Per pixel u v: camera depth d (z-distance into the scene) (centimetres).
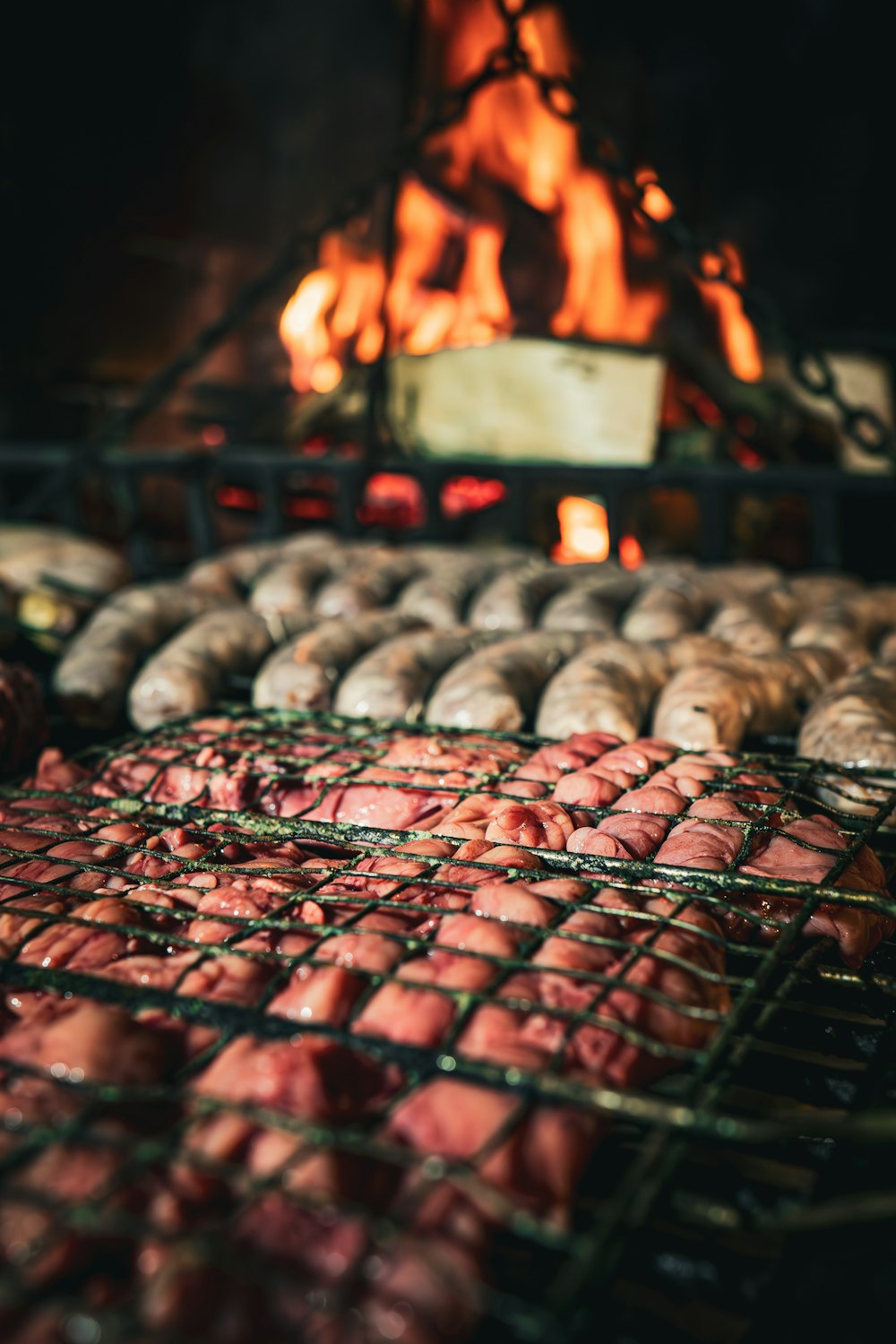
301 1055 41
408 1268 33
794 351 85
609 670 63
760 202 156
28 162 129
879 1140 43
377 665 66
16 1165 36
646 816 51
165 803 56
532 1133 38
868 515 107
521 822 51
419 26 96
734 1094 46
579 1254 32
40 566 81
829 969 45
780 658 67
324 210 163
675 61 155
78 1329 31
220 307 155
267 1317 33
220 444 142
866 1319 37
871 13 147
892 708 60
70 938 46
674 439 107
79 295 136
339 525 99
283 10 157
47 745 69
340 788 56
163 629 74
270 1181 34
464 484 114
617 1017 42
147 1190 36
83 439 140
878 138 150
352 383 110
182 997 43
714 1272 40
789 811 52
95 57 135
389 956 44
